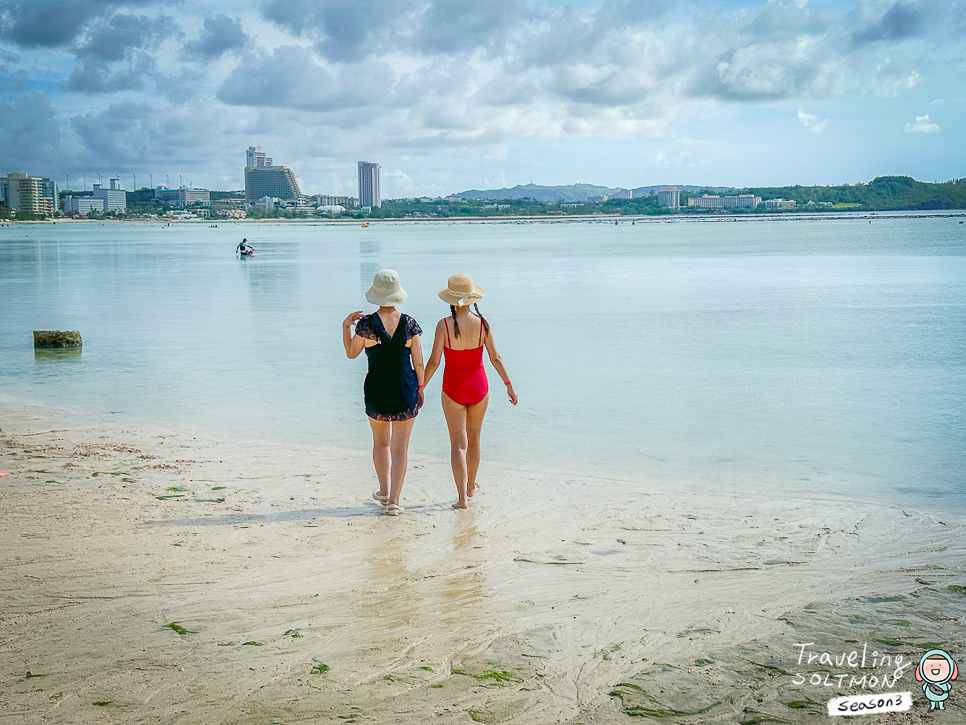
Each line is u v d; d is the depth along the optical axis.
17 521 5.90
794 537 5.71
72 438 8.85
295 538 5.63
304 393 11.45
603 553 5.38
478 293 6.41
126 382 12.30
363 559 5.23
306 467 7.70
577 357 14.32
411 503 6.60
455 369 6.42
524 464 7.86
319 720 3.26
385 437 6.49
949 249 51.84
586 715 3.31
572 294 26.31
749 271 36.00
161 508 6.29
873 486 7.08
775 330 17.47
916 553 5.36
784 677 3.64
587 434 9.04
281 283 31.61
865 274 32.91
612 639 4.07
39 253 59.41
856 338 16.14
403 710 3.35
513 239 92.06
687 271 36.69
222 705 3.37
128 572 4.91
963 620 4.26
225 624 4.20
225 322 19.59
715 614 4.38
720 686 3.56
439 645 3.99
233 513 6.20
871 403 10.49
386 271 6.27
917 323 18.17
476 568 5.09
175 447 8.47
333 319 20.09
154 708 3.34
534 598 4.61
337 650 3.91
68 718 3.25
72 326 19.00
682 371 12.92
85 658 3.79
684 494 6.84
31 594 4.55
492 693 3.50
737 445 8.53
